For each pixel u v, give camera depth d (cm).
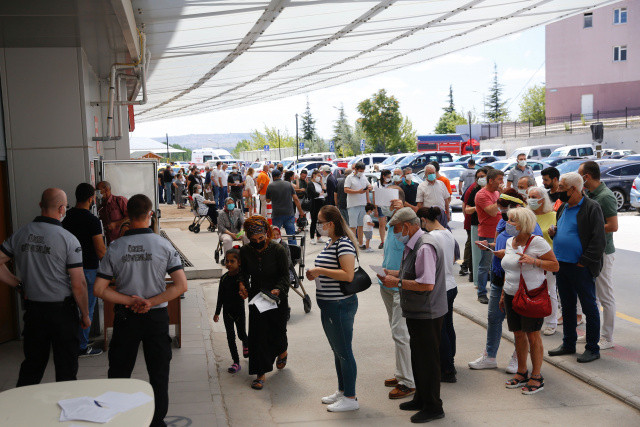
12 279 527
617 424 530
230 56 1511
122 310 477
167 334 492
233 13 978
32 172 793
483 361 679
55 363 529
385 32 1432
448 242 638
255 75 1989
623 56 5528
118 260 475
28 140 789
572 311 690
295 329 854
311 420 550
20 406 322
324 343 788
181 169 3038
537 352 602
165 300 479
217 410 563
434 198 1192
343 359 566
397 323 607
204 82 2030
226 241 1229
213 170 2741
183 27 1034
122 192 972
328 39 1438
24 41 743
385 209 1159
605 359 682
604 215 696
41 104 789
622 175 2253
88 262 704
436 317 537
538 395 598
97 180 934
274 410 575
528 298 588
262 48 1442
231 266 675
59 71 791
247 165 5759
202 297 1056
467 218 1098
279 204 1389
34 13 604
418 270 534
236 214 1246
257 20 1080
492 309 669
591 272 664
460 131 7150
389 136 8181
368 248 1477
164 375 486
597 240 658
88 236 701
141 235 482
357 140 9019
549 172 846
